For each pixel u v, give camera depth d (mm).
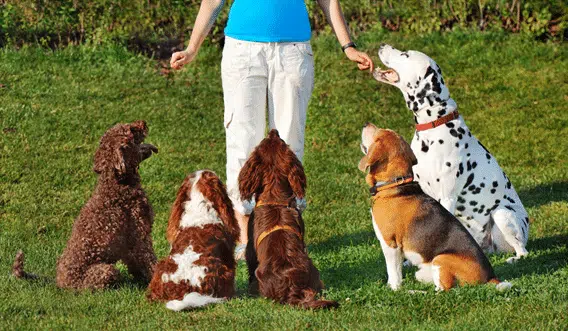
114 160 6828
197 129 12344
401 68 8070
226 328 5801
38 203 9953
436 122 8070
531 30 15078
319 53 14555
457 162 8078
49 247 8594
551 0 15133
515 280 7012
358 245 8594
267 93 7922
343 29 8242
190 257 6266
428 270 6922
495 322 5898
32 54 13773
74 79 13258
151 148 7215
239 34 7750
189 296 6098
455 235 6797
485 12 15523
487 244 8328
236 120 7906
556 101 13242
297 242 6453
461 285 6703
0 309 6277
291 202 6742
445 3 15391
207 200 6516
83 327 5934
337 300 6461
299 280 6273
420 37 15023
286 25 7730
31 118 12008
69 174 10711
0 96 12477
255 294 6684
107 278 6758
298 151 8055
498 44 14898
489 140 12305
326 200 10398
